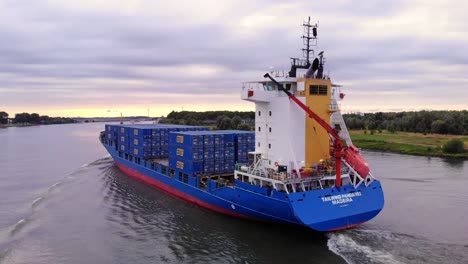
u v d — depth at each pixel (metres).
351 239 30.47
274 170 33.22
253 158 36.56
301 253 28.39
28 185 53.56
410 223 34.88
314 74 34.78
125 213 39.66
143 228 35.03
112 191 49.41
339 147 30.95
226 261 27.86
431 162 77.75
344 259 26.78
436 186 52.22
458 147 86.81
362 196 31.77
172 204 43.03
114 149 68.12
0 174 62.34
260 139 36.03
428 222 35.22
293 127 32.88
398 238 30.73
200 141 42.28
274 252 28.92
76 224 36.16
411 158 84.75
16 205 42.91
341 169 33.75
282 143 33.47
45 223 36.44
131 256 28.97
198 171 42.38
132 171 58.94
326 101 34.25
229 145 44.47
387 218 36.53
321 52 35.25
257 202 32.34
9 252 29.55
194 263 27.66
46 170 66.25
